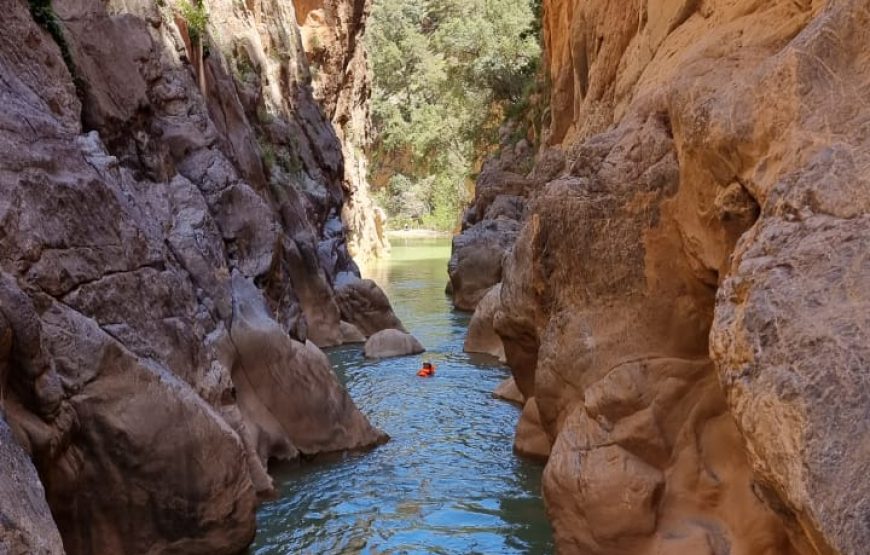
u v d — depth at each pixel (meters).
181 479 6.63
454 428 11.27
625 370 6.18
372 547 7.37
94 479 6.26
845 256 3.70
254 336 9.88
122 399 6.46
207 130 12.95
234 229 12.40
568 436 6.50
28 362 5.45
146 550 6.49
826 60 4.40
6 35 8.02
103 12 11.20
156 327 7.68
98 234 7.23
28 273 6.28
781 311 3.75
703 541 5.55
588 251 6.68
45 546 4.13
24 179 6.52
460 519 8.02
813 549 3.70
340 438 10.20
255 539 7.55
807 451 3.36
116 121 10.43
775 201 4.23
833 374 3.42
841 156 4.01
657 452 5.97
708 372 5.97
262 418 9.74
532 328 9.59
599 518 6.02
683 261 6.02
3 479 4.19
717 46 5.89
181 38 13.79
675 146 6.02
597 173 6.69
